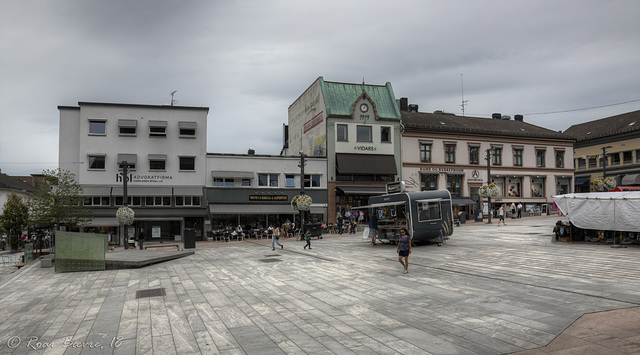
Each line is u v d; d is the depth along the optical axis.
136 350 7.03
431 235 21.86
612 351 5.96
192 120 39.81
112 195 36.81
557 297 9.43
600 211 19.89
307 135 49.00
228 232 35.81
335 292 11.35
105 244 18.36
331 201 42.47
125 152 38.31
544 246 19.89
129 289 13.15
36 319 9.55
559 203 21.78
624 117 57.88
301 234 31.30
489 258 16.50
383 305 9.60
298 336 7.50
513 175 49.75
